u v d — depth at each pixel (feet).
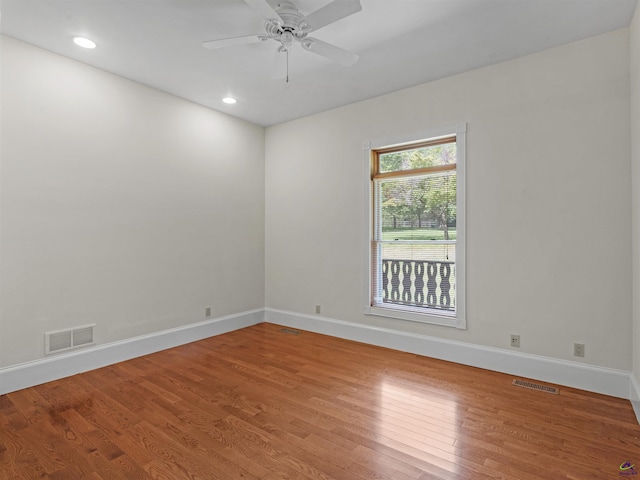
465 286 11.08
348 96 12.95
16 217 9.24
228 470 6.15
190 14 8.13
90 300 10.68
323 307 14.57
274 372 10.51
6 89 9.06
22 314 9.34
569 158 9.46
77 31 8.83
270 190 16.35
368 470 6.14
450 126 11.31
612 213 8.93
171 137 12.80
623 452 6.59
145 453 6.63
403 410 8.22
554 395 8.93
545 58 9.75
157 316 12.41
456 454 6.58
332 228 14.23
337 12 6.97
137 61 10.39
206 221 14.02
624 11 8.04
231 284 15.01
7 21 8.39
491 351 10.60
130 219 11.64
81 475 6.04
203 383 9.74
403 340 12.33
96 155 10.80
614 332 8.91
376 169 13.38
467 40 9.21
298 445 6.88
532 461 6.36
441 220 11.89
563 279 9.57
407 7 7.82
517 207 10.21
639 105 7.70
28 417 7.89
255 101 13.41
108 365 11.00
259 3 6.59
